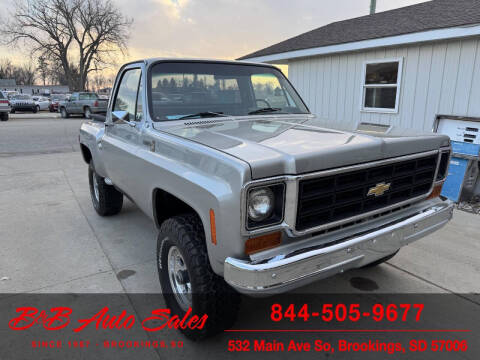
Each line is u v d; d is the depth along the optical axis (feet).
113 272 11.30
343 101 27.73
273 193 6.19
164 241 8.30
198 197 6.76
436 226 8.54
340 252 6.59
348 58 26.71
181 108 10.05
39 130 54.70
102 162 13.43
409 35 21.39
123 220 15.97
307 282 6.42
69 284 10.58
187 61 10.52
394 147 7.48
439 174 9.07
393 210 8.09
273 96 11.96
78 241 13.70
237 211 5.91
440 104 21.76
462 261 11.90
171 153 8.10
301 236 6.61
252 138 7.53
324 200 6.67
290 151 6.39
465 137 18.39
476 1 24.32
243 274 5.93
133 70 10.86
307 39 32.27
